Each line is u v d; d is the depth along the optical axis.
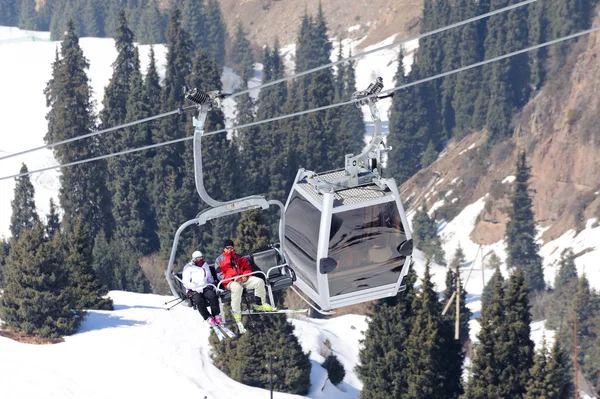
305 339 78.38
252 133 137.00
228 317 63.00
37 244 66.19
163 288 120.94
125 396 59.62
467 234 158.12
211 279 19.72
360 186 18.91
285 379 64.81
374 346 63.44
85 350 64.62
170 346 67.56
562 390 59.53
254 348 64.25
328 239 18.33
